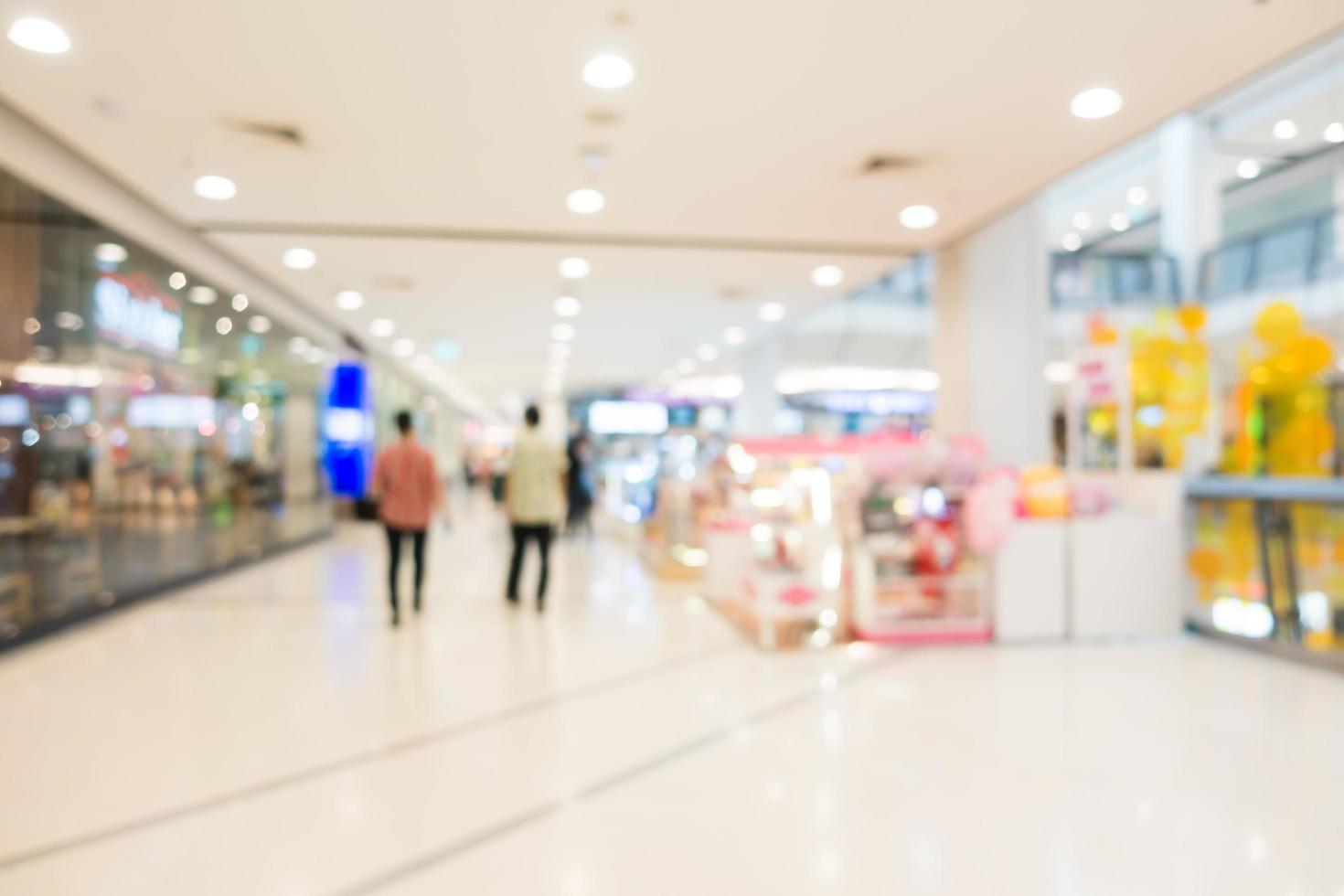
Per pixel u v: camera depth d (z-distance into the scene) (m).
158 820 2.67
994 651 4.96
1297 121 11.29
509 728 3.55
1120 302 12.67
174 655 4.86
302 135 4.20
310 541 11.23
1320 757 3.19
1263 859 2.39
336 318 9.77
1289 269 13.02
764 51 3.35
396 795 2.85
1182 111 3.96
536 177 4.85
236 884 2.27
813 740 3.40
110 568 6.20
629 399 21.73
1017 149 4.43
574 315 9.56
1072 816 2.68
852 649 4.98
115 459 6.27
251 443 9.06
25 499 5.22
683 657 4.78
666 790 2.89
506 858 2.41
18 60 3.39
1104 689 4.14
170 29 3.14
